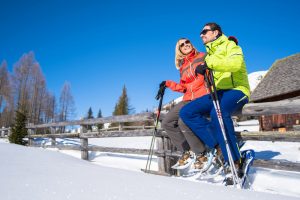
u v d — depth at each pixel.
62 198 1.21
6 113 40.91
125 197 1.28
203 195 1.42
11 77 40.59
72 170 2.08
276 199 1.46
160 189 1.50
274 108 3.41
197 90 3.48
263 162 3.47
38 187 1.39
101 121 6.32
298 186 3.00
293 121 15.08
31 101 40.53
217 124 2.98
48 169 2.06
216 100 2.88
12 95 39.91
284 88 16.70
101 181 1.65
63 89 49.72
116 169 2.47
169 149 4.65
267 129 16.59
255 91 18.70
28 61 41.88
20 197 1.19
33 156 3.01
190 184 1.79
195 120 3.22
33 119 40.38
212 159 3.25
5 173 1.76
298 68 17.80
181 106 3.61
